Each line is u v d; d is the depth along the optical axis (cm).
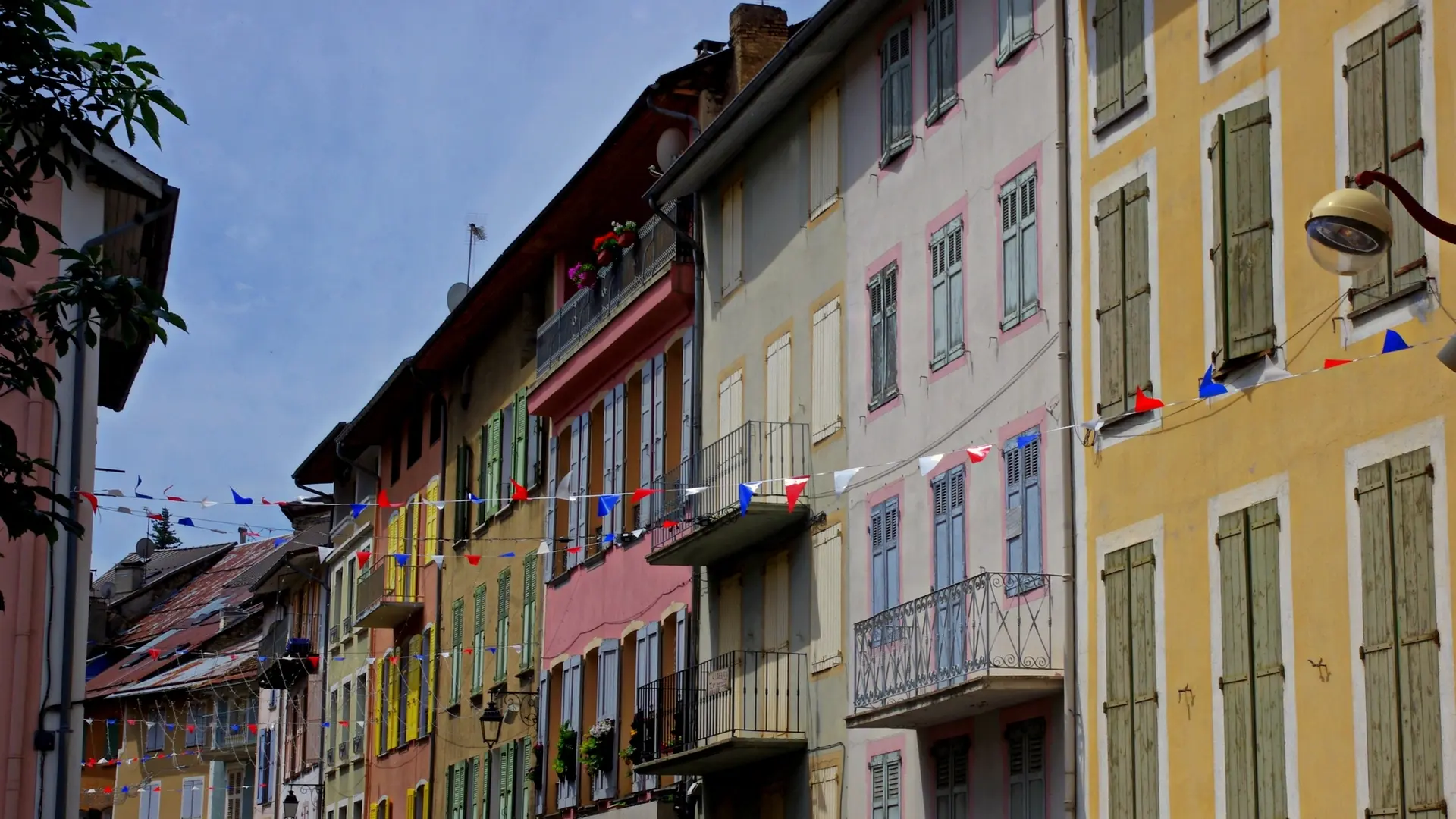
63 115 1405
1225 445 1909
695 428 3347
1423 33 1675
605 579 3791
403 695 5206
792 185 3078
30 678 2514
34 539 2538
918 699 2350
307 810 6088
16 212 1405
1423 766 1603
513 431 4425
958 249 2541
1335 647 1723
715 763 3111
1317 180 1798
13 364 1430
